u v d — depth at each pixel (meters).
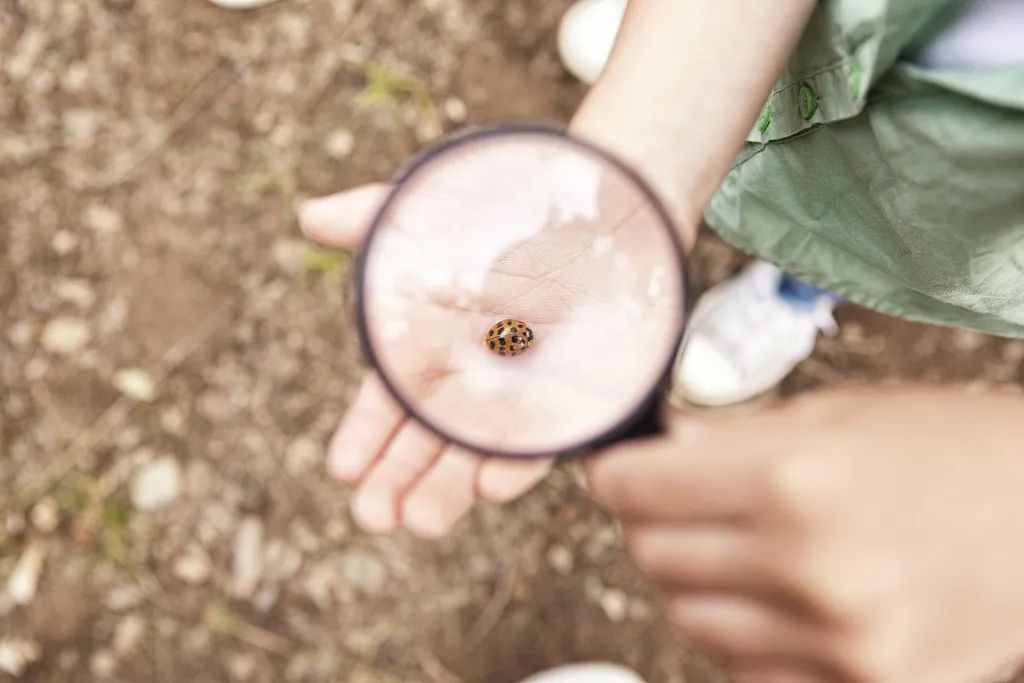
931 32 0.44
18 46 1.00
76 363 0.98
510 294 0.38
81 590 0.95
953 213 0.48
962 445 0.28
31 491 0.96
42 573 0.95
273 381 0.97
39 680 0.94
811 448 0.28
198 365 0.98
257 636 0.95
